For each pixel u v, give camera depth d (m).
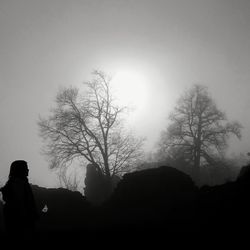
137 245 13.37
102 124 50.69
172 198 26.58
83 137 50.09
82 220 26.12
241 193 19.03
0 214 24.25
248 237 11.95
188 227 15.00
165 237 13.86
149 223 17.80
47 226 23.44
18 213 10.34
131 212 25.47
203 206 19.39
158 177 32.97
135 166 51.69
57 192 34.81
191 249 11.82
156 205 26.34
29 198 10.67
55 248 13.95
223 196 20.30
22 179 10.84
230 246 11.39
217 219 15.24
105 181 48.34
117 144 50.66
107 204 33.47
